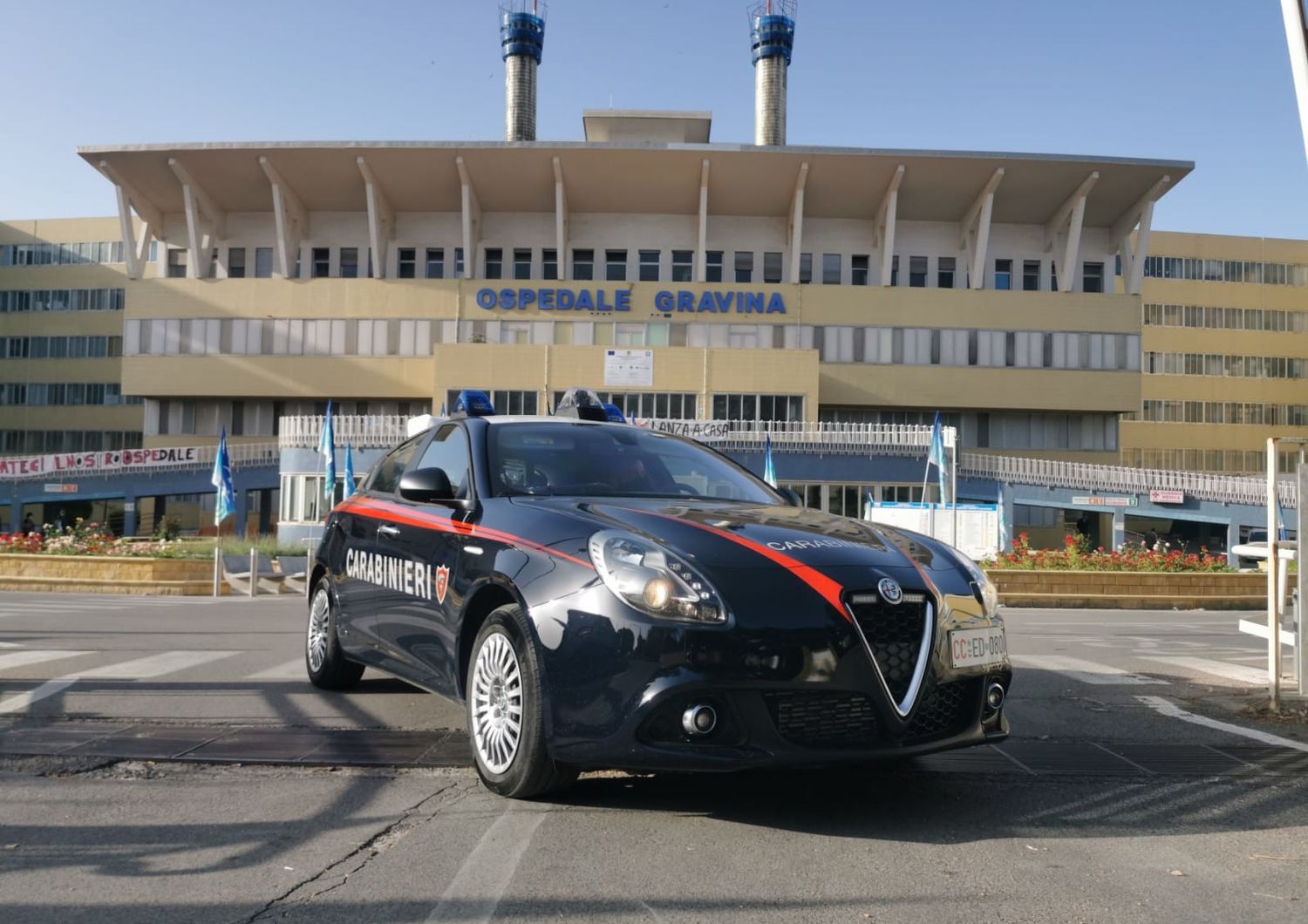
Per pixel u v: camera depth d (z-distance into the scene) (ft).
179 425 168.35
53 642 28.12
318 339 162.50
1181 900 9.57
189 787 13.12
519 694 12.34
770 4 193.06
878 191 165.48
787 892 9.61
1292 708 20.24
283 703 18.54
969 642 12.14
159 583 60.13
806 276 171.53
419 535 15.69
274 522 156.25
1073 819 12.22
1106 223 172.96
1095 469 134.82
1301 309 235.20
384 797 12.69
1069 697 21.72
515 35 192.65
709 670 10.91
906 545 13.17
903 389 162.20
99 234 231.71
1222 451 229.25
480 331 161.27
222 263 171.83
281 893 9.51
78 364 230.27
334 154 156.97
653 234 170.40
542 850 10.70
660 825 11.59
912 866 10.40
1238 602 64.28
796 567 11.64
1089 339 164.04
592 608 11.56
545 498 14.25
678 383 152.15
